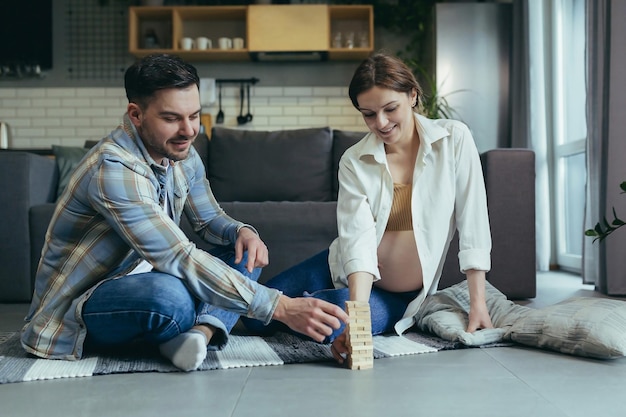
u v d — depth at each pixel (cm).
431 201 204
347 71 635
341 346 174
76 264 176
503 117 558
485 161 323
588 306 188
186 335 168
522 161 322
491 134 557
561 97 517
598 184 375
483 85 557
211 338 187
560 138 518
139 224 166
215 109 636
